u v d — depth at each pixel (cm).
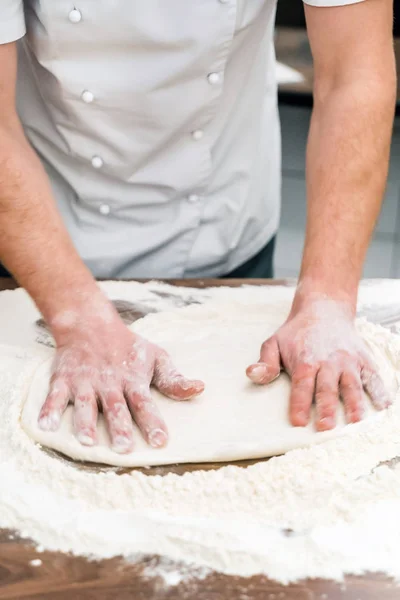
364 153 104
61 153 119
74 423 87
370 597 68
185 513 77
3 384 95
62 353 94
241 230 132
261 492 79
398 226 225
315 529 75
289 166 222
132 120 111
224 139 123
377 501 79
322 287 100
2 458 84
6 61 97
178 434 87
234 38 110
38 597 67
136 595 68
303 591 69
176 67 106
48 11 100
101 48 105
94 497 79
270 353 96
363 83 104
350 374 92
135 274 130
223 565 71
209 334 107
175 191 121
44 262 97
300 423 88
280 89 206
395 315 114
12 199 96
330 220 103
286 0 254
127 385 89
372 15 103
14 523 76
